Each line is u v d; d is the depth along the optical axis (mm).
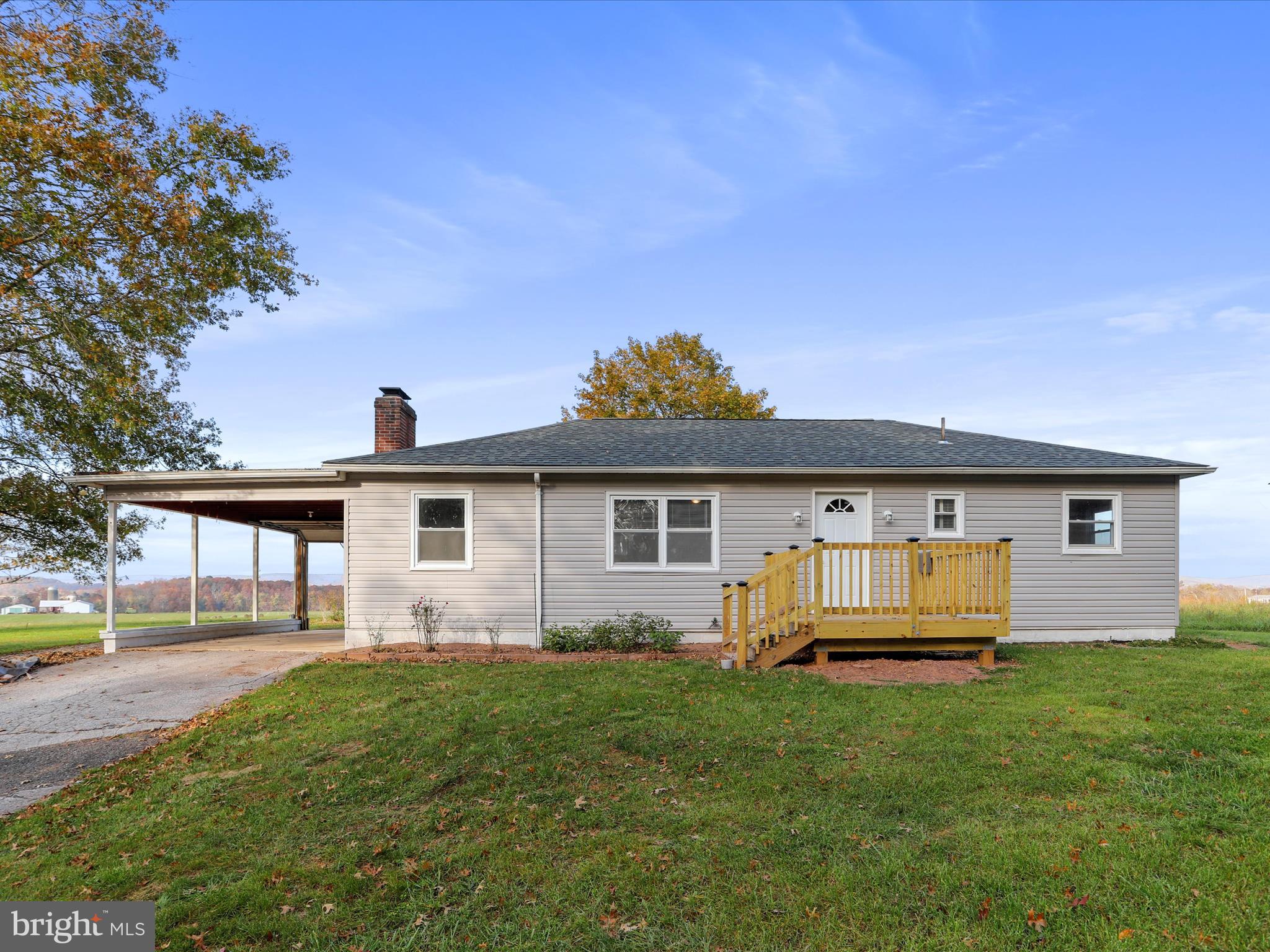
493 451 14648
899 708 8070
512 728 7484
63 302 16250
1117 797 5426
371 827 5348
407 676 10383
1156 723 7254
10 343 16625
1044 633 13984
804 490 14125
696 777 6148
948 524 14141
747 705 8305
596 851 4832
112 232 15664
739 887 4309
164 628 15383
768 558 11977
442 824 5344
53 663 12586
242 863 4848
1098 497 14281
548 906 4172
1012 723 7355
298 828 5371
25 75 13648
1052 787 5688
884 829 5012
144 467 20344
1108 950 3531
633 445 15359
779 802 5551
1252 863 4324
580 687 9320
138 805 6020
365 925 4039
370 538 13672
